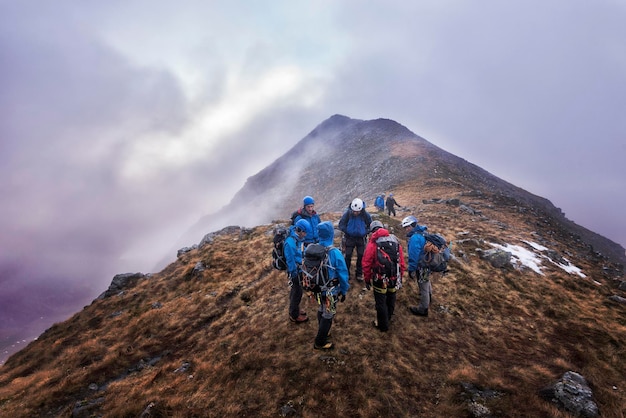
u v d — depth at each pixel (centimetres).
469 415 545
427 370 657
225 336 854
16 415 691
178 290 1305
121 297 1395
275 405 575
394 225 1673
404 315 841
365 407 559
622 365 706
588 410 539
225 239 1742
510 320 880
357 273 986
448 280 1057
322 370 647
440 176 4978
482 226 1927
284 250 734
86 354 927
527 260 1386
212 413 572
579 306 1000
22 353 1160
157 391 661
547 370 665
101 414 632
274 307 945
